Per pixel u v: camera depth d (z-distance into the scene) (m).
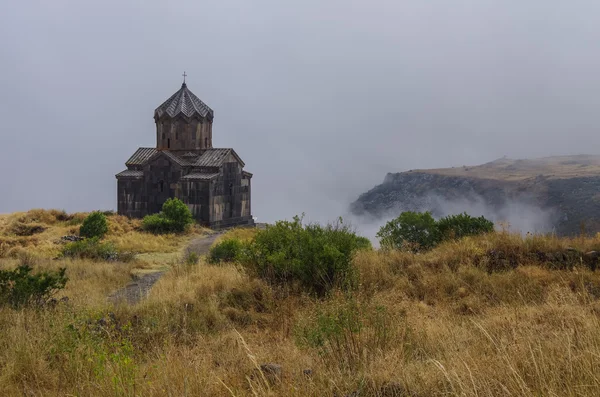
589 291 10.85
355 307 8.46
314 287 12.96
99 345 7.57
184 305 11.77
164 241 32.69
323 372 6.15
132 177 47.28
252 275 13.61
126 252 27.08
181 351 7.83
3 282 12.30
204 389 5.86
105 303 12.33
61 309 10.38
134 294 16.02
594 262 13.12
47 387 6.74
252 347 8.22
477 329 8.13
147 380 5.98
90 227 32.78
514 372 5.04
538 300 10.75
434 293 12.17
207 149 48.16
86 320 9.05
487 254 14.11
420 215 18.61
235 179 47.56
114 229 36.19
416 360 6.70
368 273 13.52
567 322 7.54
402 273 13.68
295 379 6.07
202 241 34.94
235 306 11.98
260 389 5.60
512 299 10.96
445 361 6.31
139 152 50.38
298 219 15.30
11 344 8.05
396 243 18.02
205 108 48.69
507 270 13.23
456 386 5.32
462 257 14.14
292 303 11.49
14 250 26.31
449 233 17.78
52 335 8.27
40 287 12.32
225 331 10.12
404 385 5.57
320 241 13.42
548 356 5.80
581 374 5.19
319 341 7.73
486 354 6.45
